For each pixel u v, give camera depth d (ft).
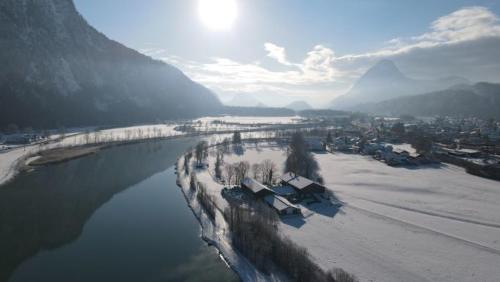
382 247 209.87
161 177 409.90
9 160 455.22
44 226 250.37
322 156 579.07
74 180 383.24
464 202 313.73
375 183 379.96
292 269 174.29
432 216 271.69
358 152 626.23
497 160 529.04
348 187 358.43
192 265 193.88
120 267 191.01
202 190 308.81
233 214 236.63
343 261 189.78
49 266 192.03
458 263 192.24
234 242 214.90
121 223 257.75
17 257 202.90
